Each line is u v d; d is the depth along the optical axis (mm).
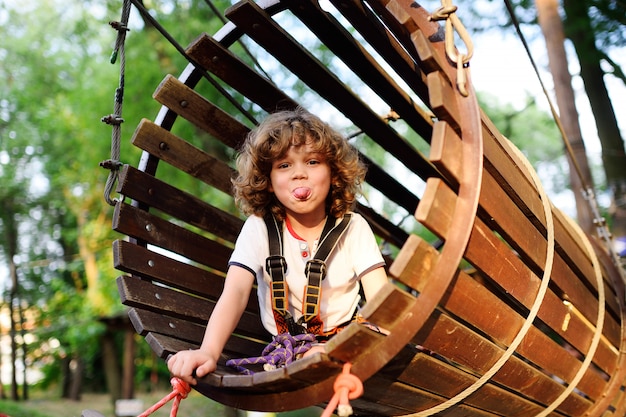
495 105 13695
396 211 11734
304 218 2215
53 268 18750
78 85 11969
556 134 13344
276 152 2092
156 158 2520
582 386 2631
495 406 2180
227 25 2496
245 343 2488
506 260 1896
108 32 11867
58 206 16953
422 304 1534
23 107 15367
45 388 18312
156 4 10477
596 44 6547
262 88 2658
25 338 16703
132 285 2221
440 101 1582
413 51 2107
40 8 14625
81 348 13789
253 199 2221
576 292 2471
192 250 2551
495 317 1918
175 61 10312
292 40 2393
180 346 2141
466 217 1572
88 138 11219
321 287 2129
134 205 2434
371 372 1537
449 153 1576
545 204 2178
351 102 2760
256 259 2156
